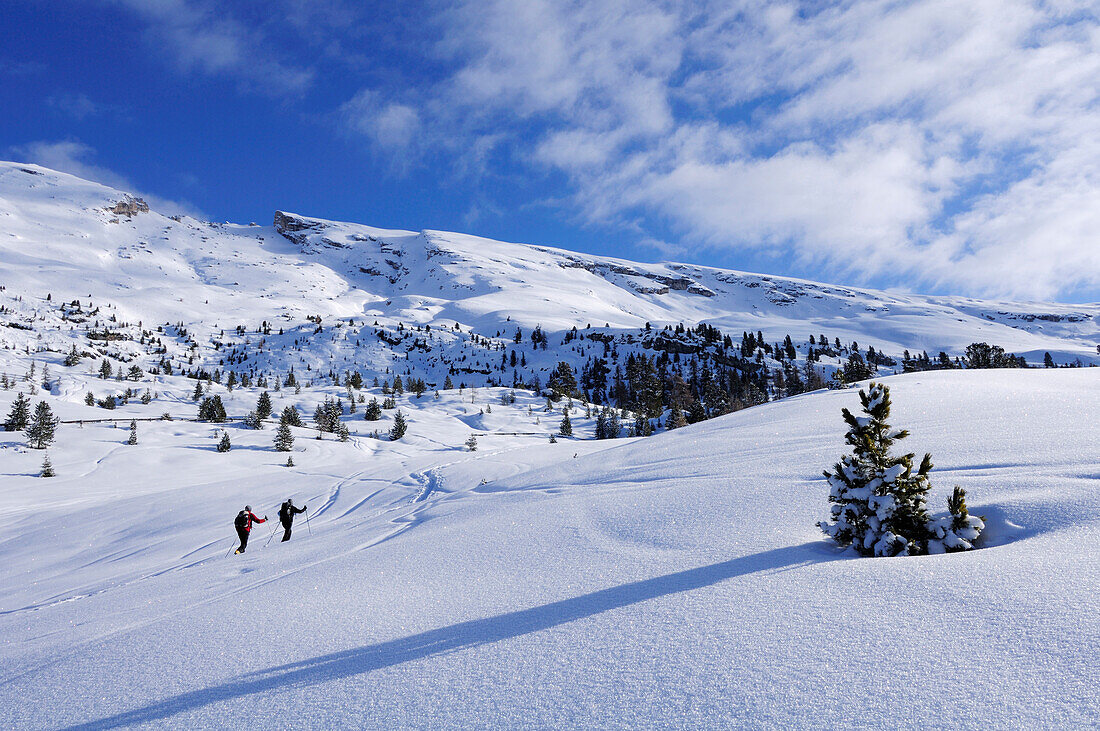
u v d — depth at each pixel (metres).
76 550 16.86
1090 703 1.99
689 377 167.00
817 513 5.89
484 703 2.69
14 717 3.28
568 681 2.79
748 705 2.36
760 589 3.70
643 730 2.30
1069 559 3.37
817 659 2.64
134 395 114.25
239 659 3.71
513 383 192.00
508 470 23.06
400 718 2.65
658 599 3.79
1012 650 2.46
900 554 4.31
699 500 7.37
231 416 99.19
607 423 90.25
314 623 4.36
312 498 22.36
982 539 4.58
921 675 2.38
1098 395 11.97
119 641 4.61
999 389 14.95
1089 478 5.30
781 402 21.03
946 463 7.20
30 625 6.79
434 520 11.30
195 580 8.54
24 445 57.19
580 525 7.17
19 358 150.38
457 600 4.57
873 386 5.06
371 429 91.31
